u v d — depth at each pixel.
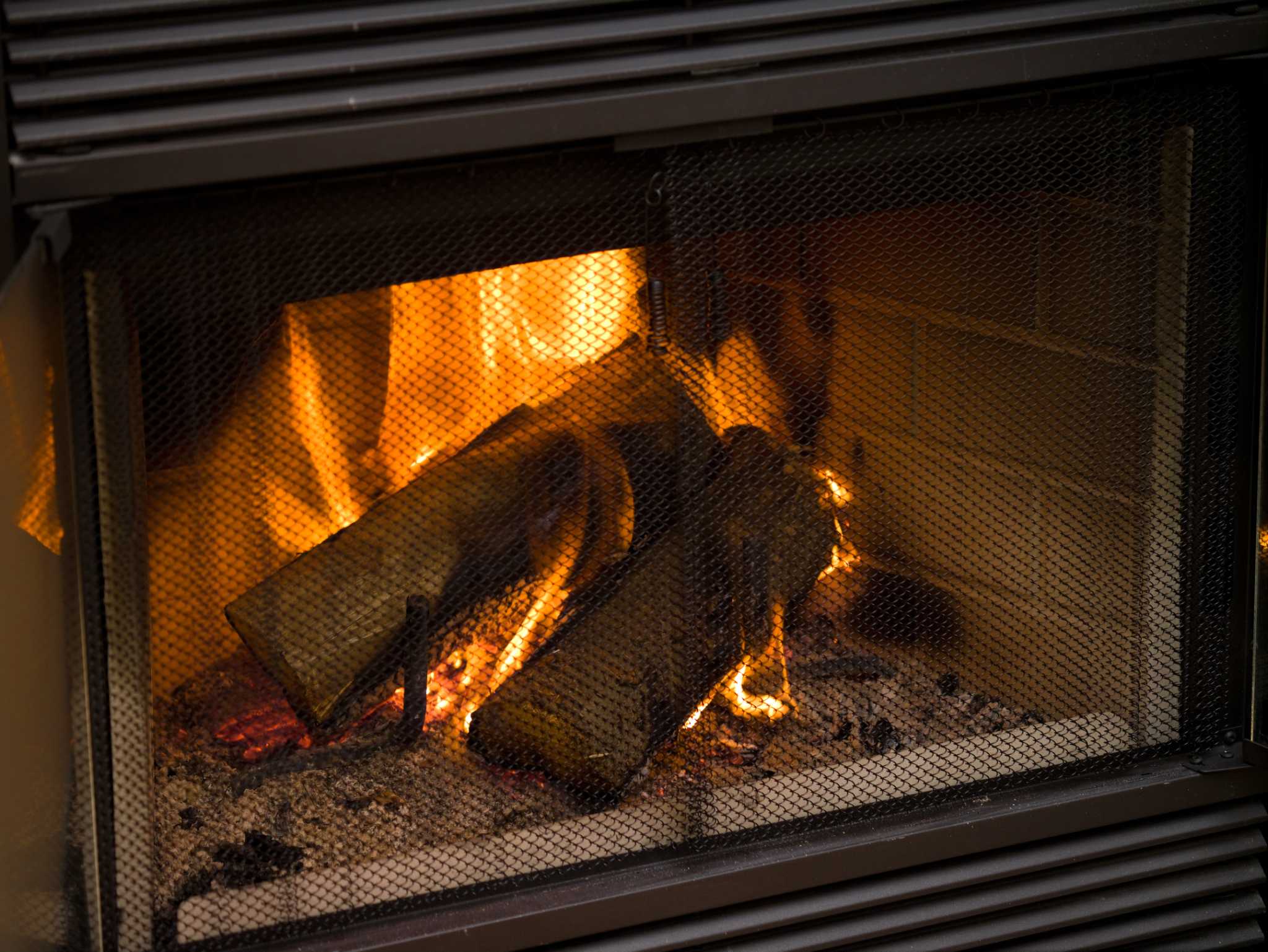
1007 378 3.08
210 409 2.92
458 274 2.92
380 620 3.02
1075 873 3.12
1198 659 3.13
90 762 2.91
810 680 3.13
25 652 2.80
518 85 2.85
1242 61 3.00
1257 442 3.08
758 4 2.89
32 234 2.81
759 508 3.04
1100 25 2.95
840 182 2.96
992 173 2.99
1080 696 3.16
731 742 3.09
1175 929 3.15
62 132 2.79
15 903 2.80
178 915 2.96
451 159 2.88
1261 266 3.06
